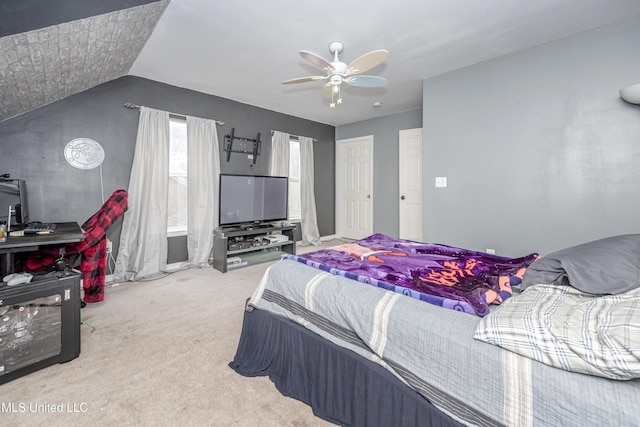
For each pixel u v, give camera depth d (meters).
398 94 3.94
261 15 2.14
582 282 1.12
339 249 2.19
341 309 1.30
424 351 1.02
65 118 2.82
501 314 0.96
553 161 2.58
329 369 1.32
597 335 0.77
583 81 2.42
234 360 1.70
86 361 1.70
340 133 5.79
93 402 1.38
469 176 3.06
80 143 2.90
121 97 3.15
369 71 3.14
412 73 3.22
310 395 1.39
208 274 3.44
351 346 1.26
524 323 0.88
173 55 2.77
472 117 3.02
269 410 1.34
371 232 5.37
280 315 1.59
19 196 2.37
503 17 2.20
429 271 1.62
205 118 3.84
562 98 2.52
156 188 3.35
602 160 2.36
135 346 1.87
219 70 3.12
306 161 5.17
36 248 1.78
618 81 2.28
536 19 2.23
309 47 2.62
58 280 1.63
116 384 1.50
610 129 2.32
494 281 1.43
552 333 0.82
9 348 1.55
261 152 4.53
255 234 4.25
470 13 2.15
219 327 2.14
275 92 3.82
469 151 3.05
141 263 3.24
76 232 2.04
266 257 4.05
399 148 4.89
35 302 1.62
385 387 1.13
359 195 5.55
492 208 2.93
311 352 1.41
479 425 0.87
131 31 2.16
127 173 3.21
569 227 2.53
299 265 1.71
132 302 2.58
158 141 3.35
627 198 2.28
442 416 0.96
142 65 2.99
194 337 1.99
